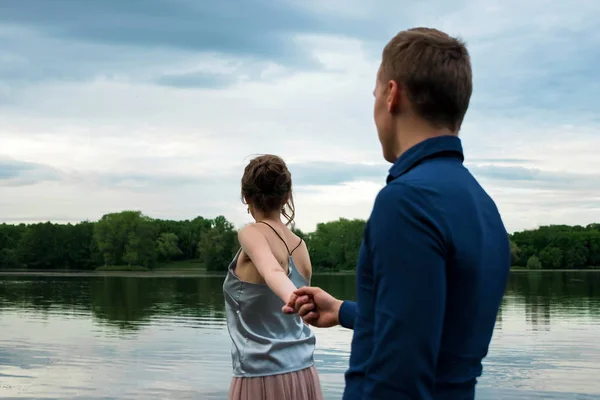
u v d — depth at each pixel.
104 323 21.16
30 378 11.53
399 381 1.48
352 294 38.38
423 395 1.48
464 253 1.55
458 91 1.70
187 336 17.44
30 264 115.62
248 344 3.17
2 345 15.67
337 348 14.73
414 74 1.70
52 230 116.44
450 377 1.58
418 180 1.60
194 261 128.75
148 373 11.95
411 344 1.48
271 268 2.99
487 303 1.61
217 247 108.00
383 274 1.54
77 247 116.50
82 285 53.44
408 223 1.53
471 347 1.60
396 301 1.50
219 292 42.16
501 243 1.70
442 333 1.58
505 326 20.30
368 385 1.55
